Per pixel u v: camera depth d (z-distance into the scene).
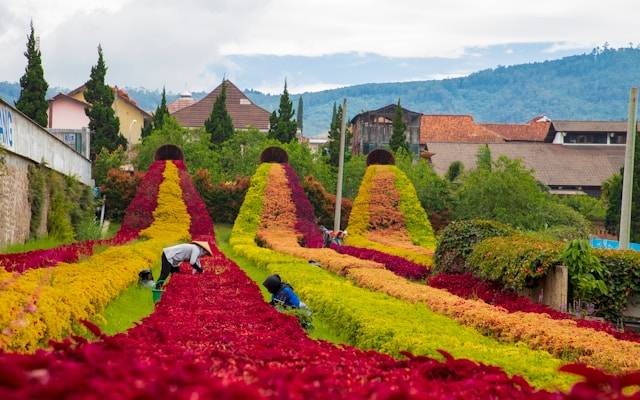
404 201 43.66
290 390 5.07
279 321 13.42
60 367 5.00
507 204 49.41
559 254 19.28
